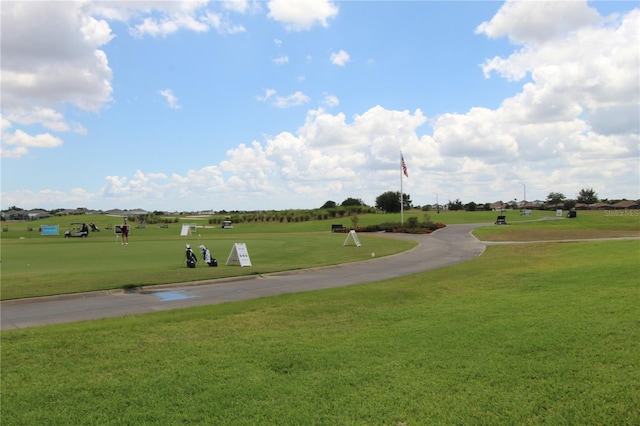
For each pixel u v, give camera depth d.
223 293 13.41
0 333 7.90
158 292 13.85
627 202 145.38
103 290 13.70
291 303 10.27
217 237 51.06
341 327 7.74
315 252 28.11
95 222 107.00
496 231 46.94
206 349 6.53
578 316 7.66
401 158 59.09
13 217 136.00
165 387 5.08
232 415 4.36
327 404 4.52
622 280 11.27
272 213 96.56
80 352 6.50
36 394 4.96
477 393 4.66
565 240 32.62
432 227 55.19
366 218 87.94
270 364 5.76
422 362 5.63
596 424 3.98
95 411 4.53
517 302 9.41
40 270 19.25
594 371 5.10
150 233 67.56
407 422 4.11
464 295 10.91
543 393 4.60
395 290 12.10
